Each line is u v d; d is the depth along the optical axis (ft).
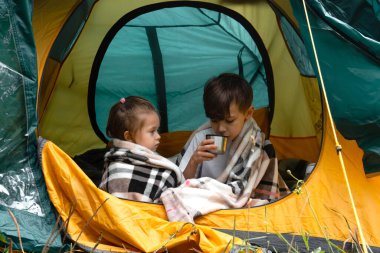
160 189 10.80
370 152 10.58
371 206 10.59
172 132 14.99
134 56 15.42
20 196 9.91
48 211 9.93
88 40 14.66
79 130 15.01
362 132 10.61
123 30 15.21
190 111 15.52
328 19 10.49
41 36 11.66
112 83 15.28
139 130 11.21
